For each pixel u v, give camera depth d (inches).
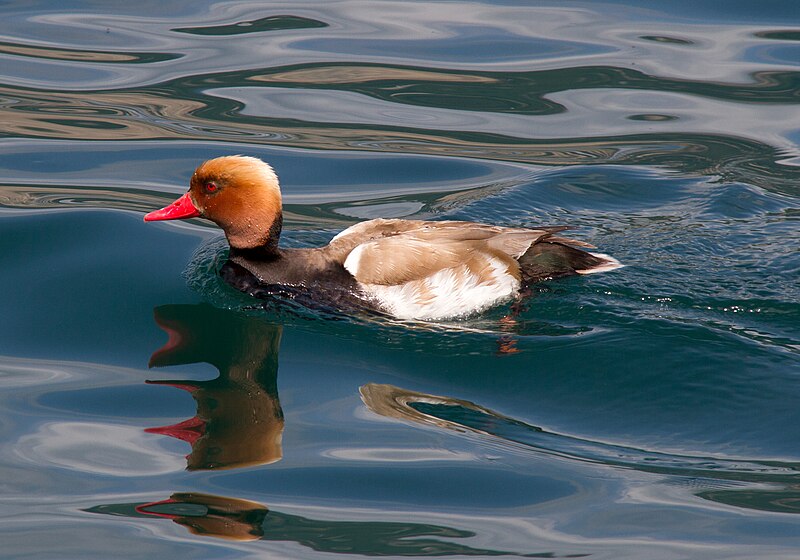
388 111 709.9
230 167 504.1
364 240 507.5
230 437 400.8
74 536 340.5
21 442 394.3
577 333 474.6
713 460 390.9
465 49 786.2
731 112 703.1
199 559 330.3
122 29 818.8
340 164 658.8
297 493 366.0
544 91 733.3
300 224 589.6
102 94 720.3
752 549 337.7
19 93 716.0
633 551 336.5
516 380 445.7
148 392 434.3
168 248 569.9
